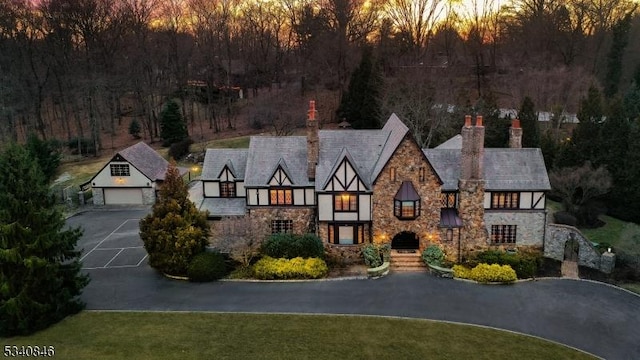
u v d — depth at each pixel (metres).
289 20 104.69
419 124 67.56
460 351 29.64
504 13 92.88
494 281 38.16
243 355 28.98
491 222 43.59
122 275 39.88
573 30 86.75
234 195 47.44
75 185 62.16
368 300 35.44
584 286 38.06
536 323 32.72
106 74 82.62
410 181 40.28
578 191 51.28
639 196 48.75
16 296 29.77
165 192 39.84
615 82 83.19
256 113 80.44
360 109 75.81
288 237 41.44
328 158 43.81
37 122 86.44
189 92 90.06
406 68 79.12
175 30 93.12
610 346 30.28
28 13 81.75
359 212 41.62
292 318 33.03
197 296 36.19
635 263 40.91
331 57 88.19
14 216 30.70
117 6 91.19
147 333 31.06
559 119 66.62
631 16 89.38
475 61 88.94
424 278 38.81
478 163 40.38
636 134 49.47
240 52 102.06
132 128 85.62
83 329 31.41
